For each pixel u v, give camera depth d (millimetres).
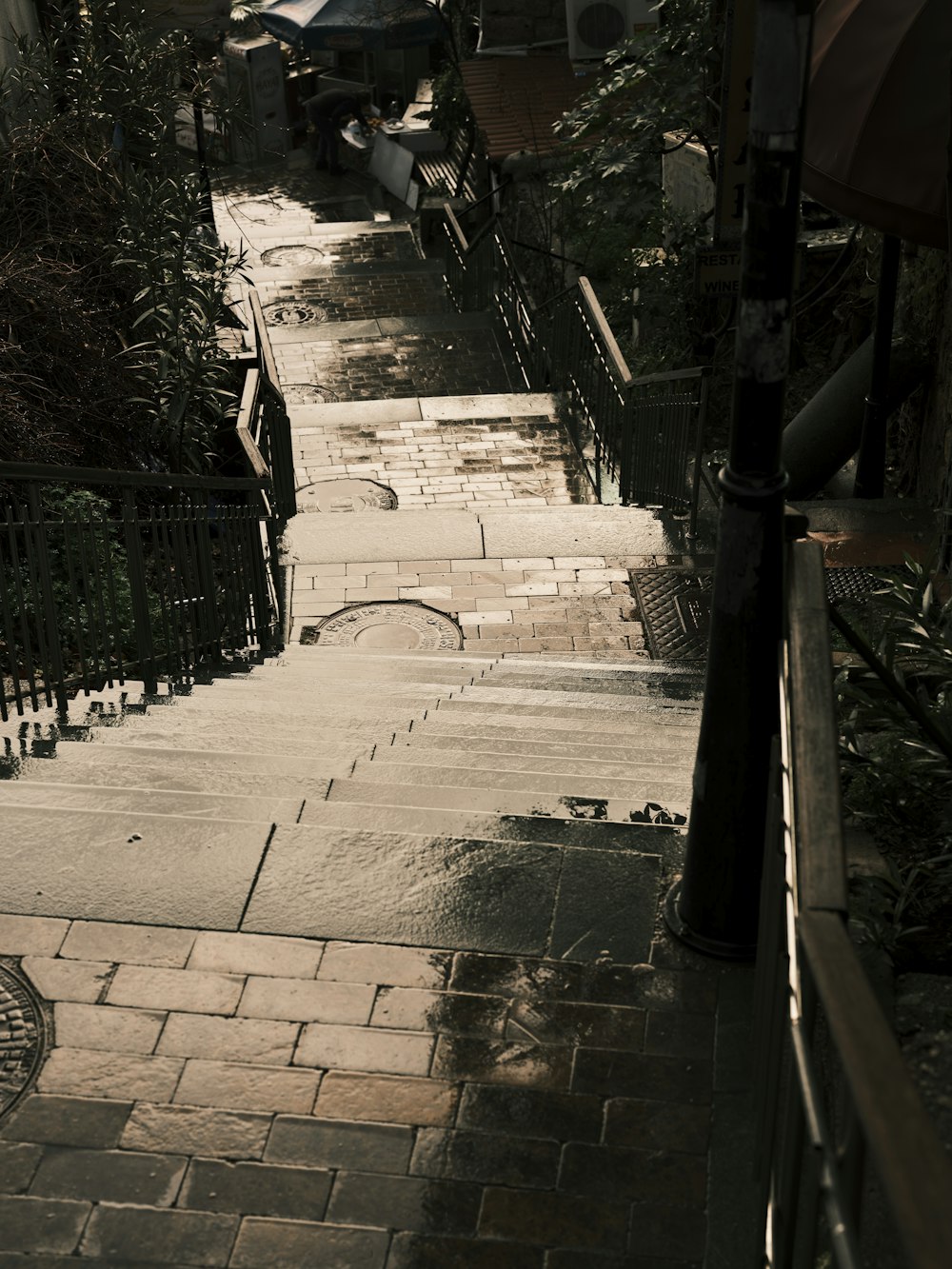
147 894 4066
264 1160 3207
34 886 4090
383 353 18312
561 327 14867
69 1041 3541
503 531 10758
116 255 11156
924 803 4301
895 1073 1727
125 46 13086
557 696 7414
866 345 11062
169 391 11000
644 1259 2988
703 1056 3520
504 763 5699
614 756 6027
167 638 7195
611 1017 3643
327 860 4223
